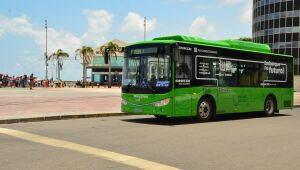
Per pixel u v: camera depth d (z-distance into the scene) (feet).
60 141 35.70
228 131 45.06
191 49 52.80
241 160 28.86
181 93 51.62
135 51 53.83
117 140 36.96
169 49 50.49
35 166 25.59
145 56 52.70
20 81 220.64
